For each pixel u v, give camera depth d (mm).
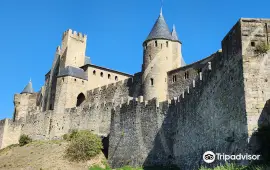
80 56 82812
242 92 24562
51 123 69750
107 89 68750
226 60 28031
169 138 41438
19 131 76750
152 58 60062
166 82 59031
